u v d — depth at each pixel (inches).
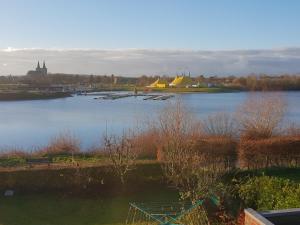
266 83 5078.7
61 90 6427.2
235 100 4360.2
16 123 2393.0
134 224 681.6
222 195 673.0
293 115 2377.0
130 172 886.4
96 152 1090.7
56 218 714.2
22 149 1321.4
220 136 1048.2
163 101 4301.2
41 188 847.1
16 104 4188.0
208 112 2541.8
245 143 975.6
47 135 1873.8
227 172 867.4
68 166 887.1
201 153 921.5
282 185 614.5
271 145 985.5
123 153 911.0
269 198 581.0
